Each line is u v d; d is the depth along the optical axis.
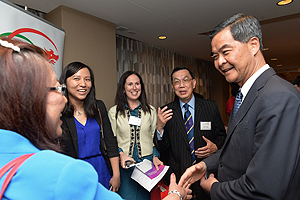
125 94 2.31
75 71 1.66
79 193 0.39
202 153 1.88
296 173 0.74
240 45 0.87
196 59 7.17
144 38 4.62
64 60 2.79
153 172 1.97
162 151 2.24
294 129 0.70
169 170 2.12
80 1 2.74
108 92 3.45
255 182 0.72
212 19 3.55
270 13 3.33
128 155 2.12
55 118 0.51
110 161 1.87
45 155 0.41
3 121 0.42
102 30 3.39
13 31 1.88
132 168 2.07
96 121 1.81
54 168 0.39
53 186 0.38
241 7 3.11
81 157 1.64
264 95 0.79
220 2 2.95
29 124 0.44
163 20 3.56
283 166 0.69
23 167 0.39
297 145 0.70
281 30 4.26
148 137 2.25
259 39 0.89
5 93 0.41
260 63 0.90
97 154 1.74
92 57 3.20
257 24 0.88
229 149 0.95
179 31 4.17
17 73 0.42
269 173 0.70
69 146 1.57
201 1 2.90
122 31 4.08
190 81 2.13
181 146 2.03
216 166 1.22
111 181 1.80
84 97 1.70
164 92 5.60
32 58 0.45
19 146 0.42
